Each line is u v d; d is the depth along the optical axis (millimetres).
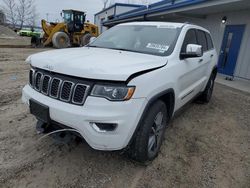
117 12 30656
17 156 3037
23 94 3072
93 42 4215
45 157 3059
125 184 2682
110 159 3109
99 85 2381
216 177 2949
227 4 9250
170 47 3484
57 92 2594
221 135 4156
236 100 6680
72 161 3014
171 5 13016
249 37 10016
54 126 2730
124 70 2451
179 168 3061
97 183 2664
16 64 10141
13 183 2570
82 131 2408
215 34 12273
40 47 19719
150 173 2906
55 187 2561
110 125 2404
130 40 3822
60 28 19781
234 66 10805
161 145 3479
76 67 2479
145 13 16172
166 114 3219
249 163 3314
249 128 4582
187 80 3857
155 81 2744
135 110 2480
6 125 3869
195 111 5359
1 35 40500
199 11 11898
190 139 3891
